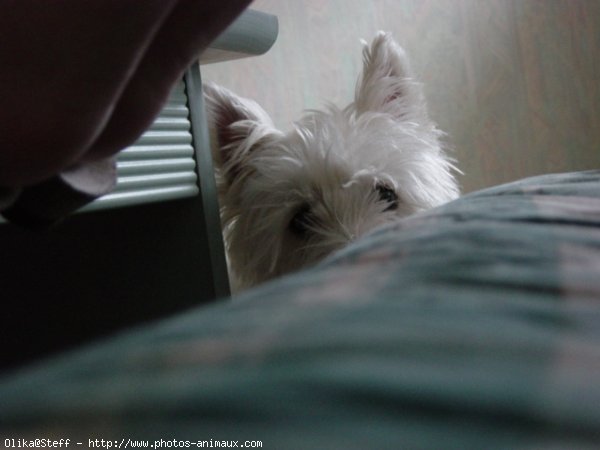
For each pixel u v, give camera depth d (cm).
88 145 43
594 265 27
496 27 221
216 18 47
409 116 153
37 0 39
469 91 224
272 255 142
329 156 132
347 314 21
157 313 102
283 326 21
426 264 28
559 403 16
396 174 139
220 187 146
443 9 221
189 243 99
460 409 16
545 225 34
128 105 47
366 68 150
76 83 41
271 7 222
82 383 18
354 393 16
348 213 130
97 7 39
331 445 14
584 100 221
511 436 15
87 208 78
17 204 50
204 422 16
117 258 103
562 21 219
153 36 42
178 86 93
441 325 20
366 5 222
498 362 17
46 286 107
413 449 14
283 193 137
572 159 224
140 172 85
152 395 17
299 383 17
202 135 97
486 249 29
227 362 18
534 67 222
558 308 22
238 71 224
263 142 143
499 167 227
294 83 224
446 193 153
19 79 40
